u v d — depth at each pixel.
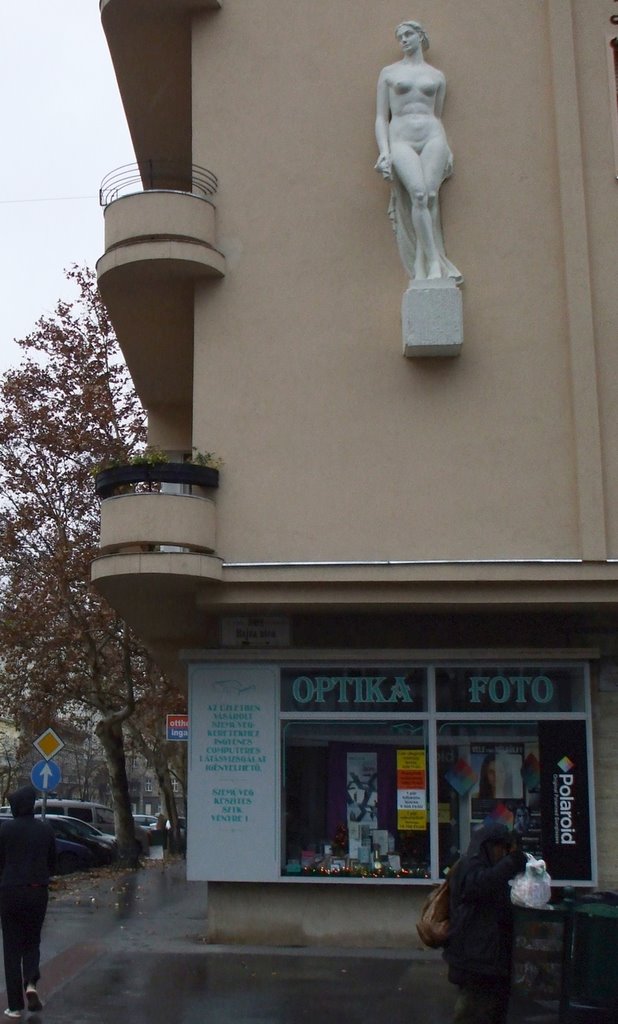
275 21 14.18
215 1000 10.03
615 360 13.13
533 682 13.34
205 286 13.70
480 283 13.38
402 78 13.55
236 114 14.05
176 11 14.21
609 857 13.07
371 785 13.34
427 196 13.26
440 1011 9.59
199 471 13.02
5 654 30.84
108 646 31.52
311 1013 9.52
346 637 13.77
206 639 15.55
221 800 13.30
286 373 13.41
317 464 13.19
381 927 13.06
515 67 13.79
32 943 9.66
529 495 12.98
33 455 29.83
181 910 17.86
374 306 13.46
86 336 30.47
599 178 13.48
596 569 12.70
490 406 13.16
